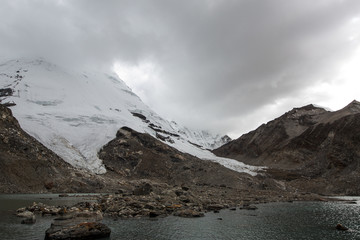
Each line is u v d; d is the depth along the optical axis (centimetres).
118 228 2841
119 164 12062
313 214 4244
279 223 3378
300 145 17500
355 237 2669
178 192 5306
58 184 7831
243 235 2708
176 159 13362
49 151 9706
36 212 3625
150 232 2706
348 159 12188
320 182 11412
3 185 6638
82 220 3045
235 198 6531
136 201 4216
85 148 12644
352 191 9694
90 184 8556
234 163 16150
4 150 7538
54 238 2222
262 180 12144
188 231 2806
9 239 2255
